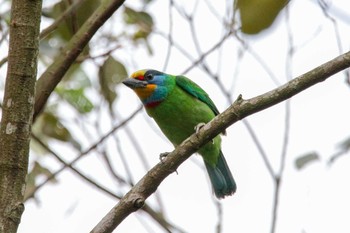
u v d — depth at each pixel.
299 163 10.38
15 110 5.85
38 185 9.71
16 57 5.90
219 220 9.54
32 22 5.95
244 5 7.67
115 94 10.80
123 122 9.77
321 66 6.54
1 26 9.59
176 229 10.03
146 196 6.95
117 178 10.26
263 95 6.78
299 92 6.63
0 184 5.72
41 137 11.23
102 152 10.36
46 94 7.84
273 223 9.45
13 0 5.99
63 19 9.21
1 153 5.79
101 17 7.86
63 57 8.01
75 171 9.66
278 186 9.81
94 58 10.04
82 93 11.30
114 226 6.63
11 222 5.65
